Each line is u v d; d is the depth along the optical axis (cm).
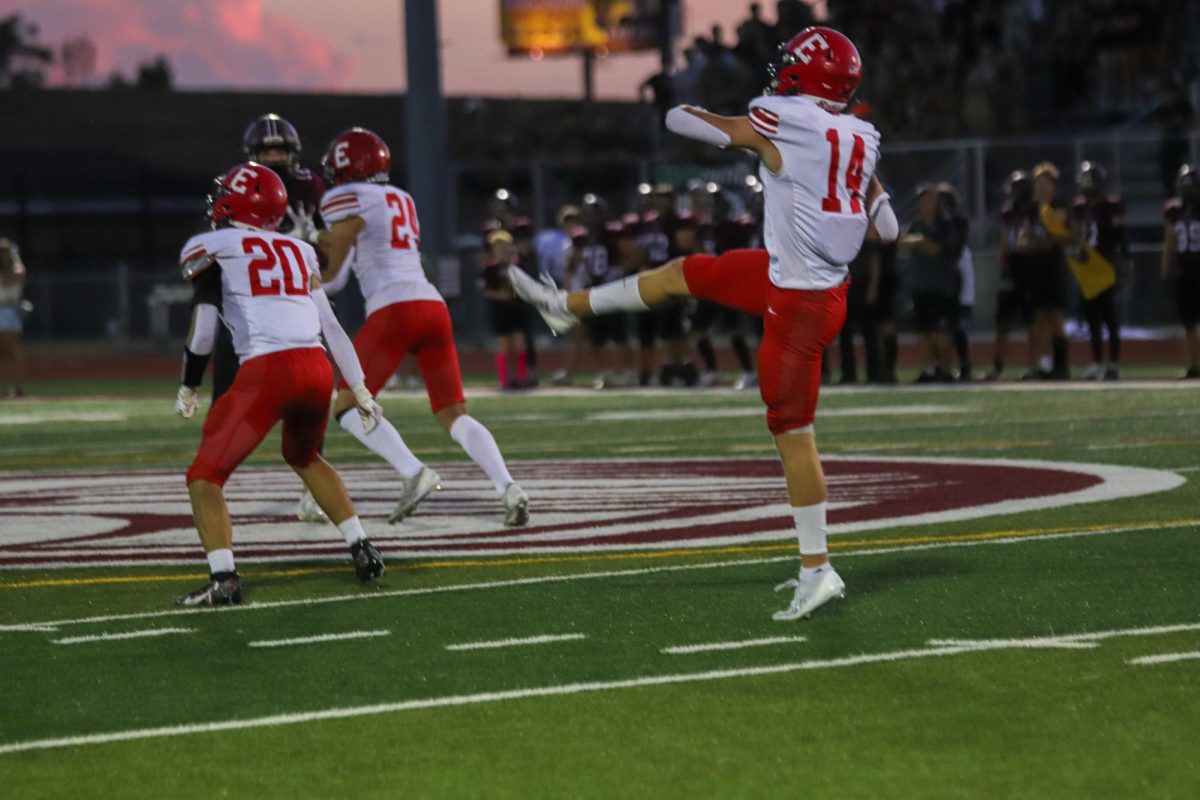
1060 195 5641
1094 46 6650
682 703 1129
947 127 6612
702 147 7062
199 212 10438
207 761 1023
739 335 4516
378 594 1548
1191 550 1645
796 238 1409
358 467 2739
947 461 2519
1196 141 5462
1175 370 4562
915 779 958
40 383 5991
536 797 943
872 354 4403
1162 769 966
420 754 1027
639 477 2453
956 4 6731
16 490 2511
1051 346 4344
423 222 6412
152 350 7500
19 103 10219
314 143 10569
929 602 1433
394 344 1983
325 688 1190
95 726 1104
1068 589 1470
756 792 942
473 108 8481
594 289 1596
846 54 1430
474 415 3831
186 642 1352
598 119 8575
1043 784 945
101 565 1755
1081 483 2186
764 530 1884
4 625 1437
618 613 1425
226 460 1520
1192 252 4072
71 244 10212
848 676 1190
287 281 1548
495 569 1669
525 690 1171
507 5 11381
